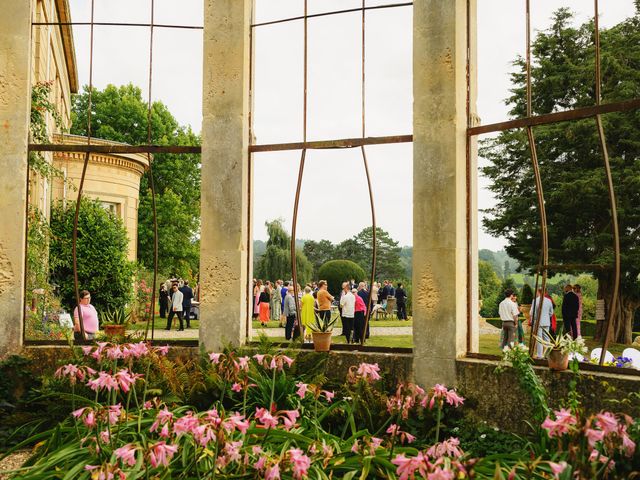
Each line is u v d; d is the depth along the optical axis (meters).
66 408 5.31
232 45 6.25
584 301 23.91
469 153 5.55
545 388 4.75
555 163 20.83
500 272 54.66
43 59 12.34
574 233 20.20
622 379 4.40
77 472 3.70
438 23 5.60
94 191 19.00
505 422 4.98
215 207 6.20
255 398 5.31
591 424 2.94
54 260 10.80
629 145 19.67
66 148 6.15
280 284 22.28
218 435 3.22
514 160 22.05
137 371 5.51
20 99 6.12
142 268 20.84
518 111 22.06
